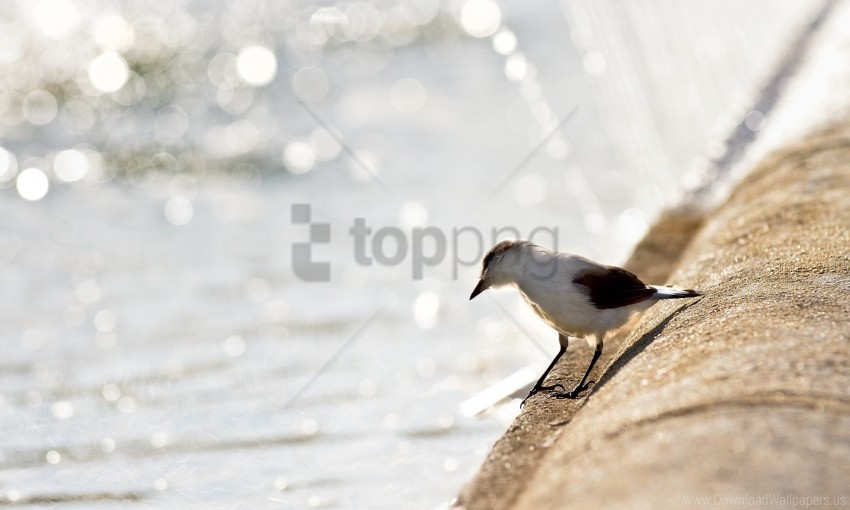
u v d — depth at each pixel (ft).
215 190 67.56
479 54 98.78
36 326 45.24
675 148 58.90
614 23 67.82
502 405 35.06
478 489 21.36
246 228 59.77
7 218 62.95
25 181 70.03
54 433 33.71
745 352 21.40
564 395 26.05
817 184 34.35
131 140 78.13
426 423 34.06
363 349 41.60
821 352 20.84
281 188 67.36
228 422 34.32
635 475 17.24
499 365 39.47
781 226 31.14
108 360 40.50
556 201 60.34
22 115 83.25
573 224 56.13
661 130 60.90
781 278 26.27
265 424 34.04
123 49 97.14
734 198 37.55
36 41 97.91
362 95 88.02
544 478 19.60
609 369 25.11
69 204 65.67
